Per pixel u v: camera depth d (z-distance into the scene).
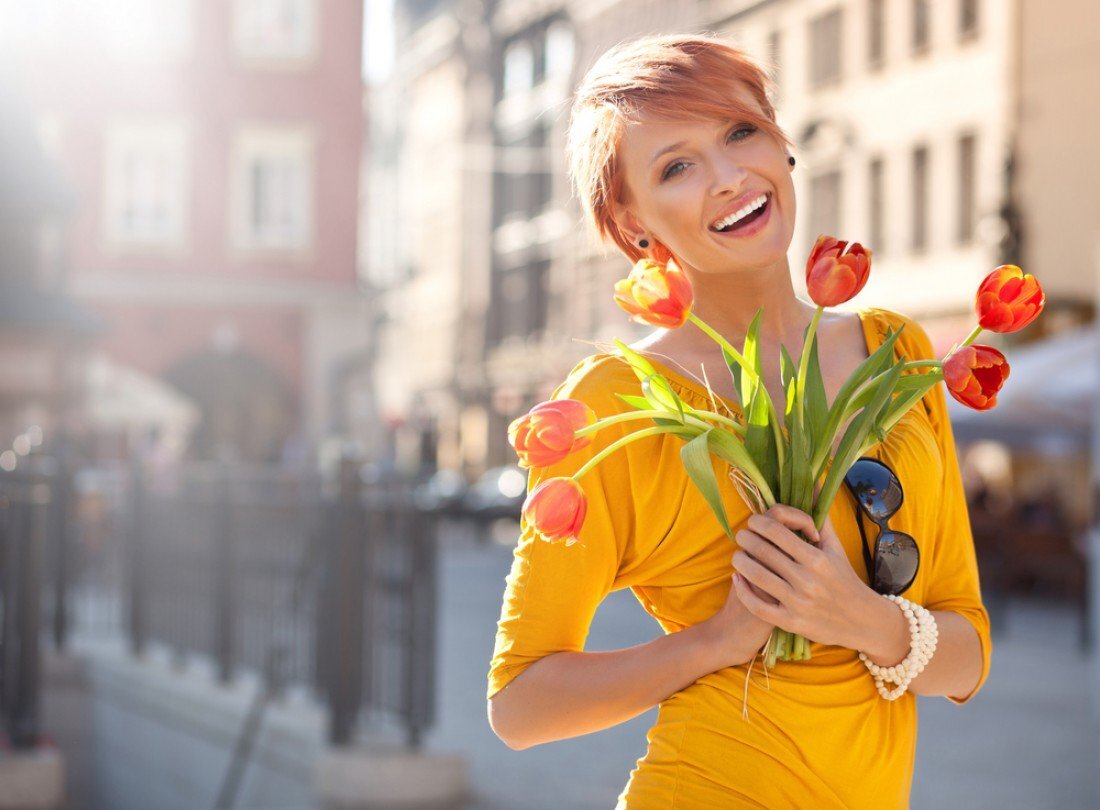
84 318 25.00
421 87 62.09
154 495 9.14
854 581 1.97
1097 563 9.88
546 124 49.84
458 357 56.75
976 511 16.56
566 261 48.03
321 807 6.54
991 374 1.97
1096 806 7.09
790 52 32.34
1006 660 12.89
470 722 8.97
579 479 2.07
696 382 2.13
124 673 8.63
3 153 25.00
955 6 27.75
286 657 7.48
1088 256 24.25
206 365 32.91
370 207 61.28
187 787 7.63
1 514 6.64
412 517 6.73
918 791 7.45
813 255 1.96
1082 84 24.61
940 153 28.23
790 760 2.00
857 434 1.97
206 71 32.19
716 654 2.01
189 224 32.12
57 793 6.31
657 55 2.13
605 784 7.24
